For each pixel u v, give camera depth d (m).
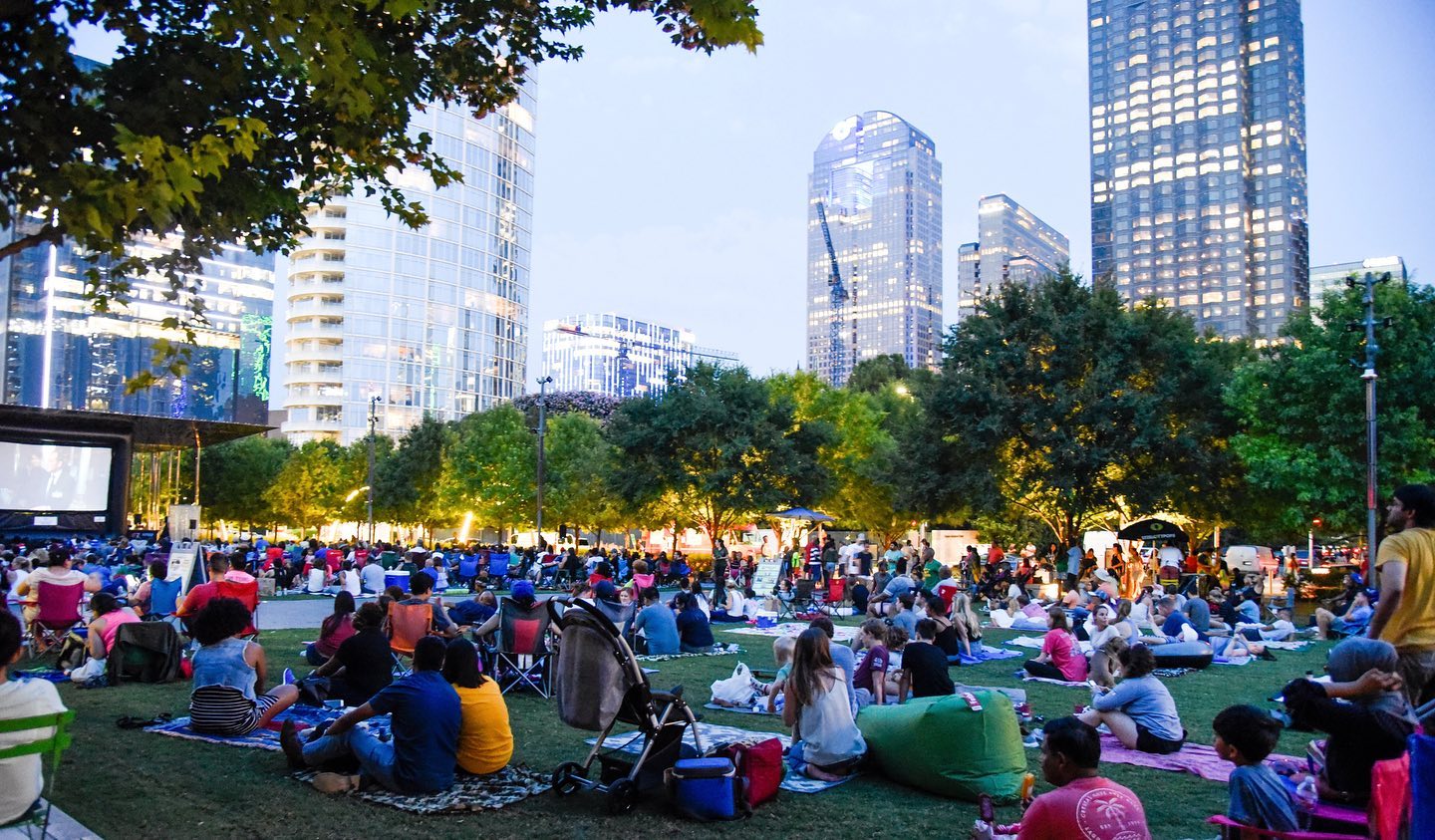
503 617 11.70
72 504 45.97
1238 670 15.59
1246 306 185.25
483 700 7.34
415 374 133.00
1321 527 33.91
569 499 59.75
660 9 8.04
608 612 15.08
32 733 5.09
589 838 6.07
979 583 31.33
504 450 61.94
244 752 8.03
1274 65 186.75
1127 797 4.67
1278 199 185.38
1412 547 5.58
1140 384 34.31
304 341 129.88
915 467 36.16
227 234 7.48
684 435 42.56
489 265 143.38
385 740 8.00
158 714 9.41
